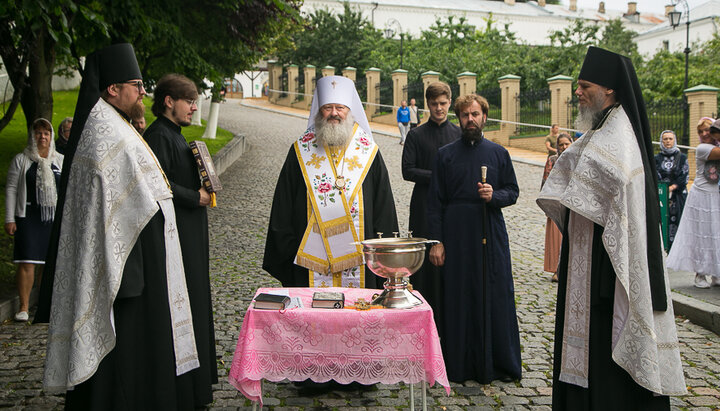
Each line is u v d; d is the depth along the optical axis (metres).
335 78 4.44
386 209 4.55
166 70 10.81
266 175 15.21
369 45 36.09
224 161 15.73
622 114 3.27
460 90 24.33
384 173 4.60
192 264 3.94
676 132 16.78
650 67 29.27
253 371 3.46
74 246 3.45
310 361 3.50
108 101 3.61
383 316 3.48
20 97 7.57
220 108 34.66
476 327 4.45
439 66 30.72
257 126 26.08
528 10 57.47
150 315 3.57
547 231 7.29
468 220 4.49
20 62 7.30
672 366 3.18
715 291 6.46
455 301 4.48
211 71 10.95
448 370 4.47
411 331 3.51
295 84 36.09
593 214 3.22
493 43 32.59
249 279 7.25
